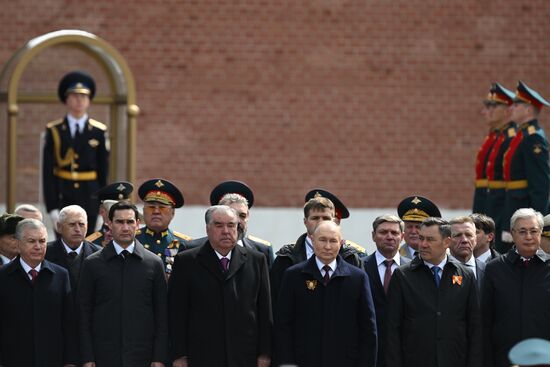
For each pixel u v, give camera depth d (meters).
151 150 56.22
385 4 57.03
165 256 37.25
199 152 56.50
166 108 56.34
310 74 56.88
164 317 34.12
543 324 34.41
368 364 33.56
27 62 49.38
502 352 34.59
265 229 56.50
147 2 56.19
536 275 34.69
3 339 33.31
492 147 46.25
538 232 34.53
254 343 33.97
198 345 33.69
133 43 56.12
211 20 56.44
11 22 55.59
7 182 49.62
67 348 33.53
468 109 57.47
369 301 33.88
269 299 34.31
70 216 35.97
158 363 33.75
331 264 34.00
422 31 57.19
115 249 34.34
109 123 51.69
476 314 33.91
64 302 33.69
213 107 56.50
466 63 57.34
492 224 38.47
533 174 43.47
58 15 55.81
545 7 57.25
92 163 48.91
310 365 33.53
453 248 36.31
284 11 56.72
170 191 37.66
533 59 57.31
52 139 48.62
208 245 34.22
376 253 36.44
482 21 57.41
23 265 33.53
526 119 44.12
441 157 57.34
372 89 57.03
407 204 38.56
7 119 49.53
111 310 33.84
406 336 33.81
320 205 35.75
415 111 57.25
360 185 57.03
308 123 56.94
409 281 33.94
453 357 33.56
